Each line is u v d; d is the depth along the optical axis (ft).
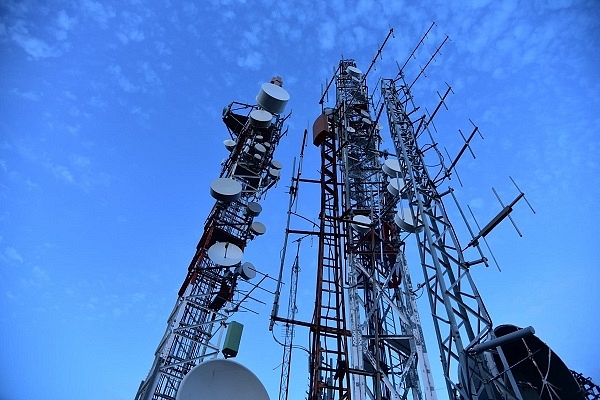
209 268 60.08
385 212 49.29
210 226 64.90
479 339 29.12
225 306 57.52
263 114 77.41
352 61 76.07
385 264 47.70
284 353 63.82
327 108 62.80
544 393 32.53
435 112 42.70
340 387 36.11
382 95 48.78
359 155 57.62
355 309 40.14
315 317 40.27
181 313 52.21
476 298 30.78
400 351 41.42
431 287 33.55
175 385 50.90
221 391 39.11
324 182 52.90
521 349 33.24
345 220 46.39
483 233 32.91
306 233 46.57
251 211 69.51
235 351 51.26
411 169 39.40
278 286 42.80
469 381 27.96
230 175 75.20
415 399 37.70
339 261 44.75
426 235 34.37
